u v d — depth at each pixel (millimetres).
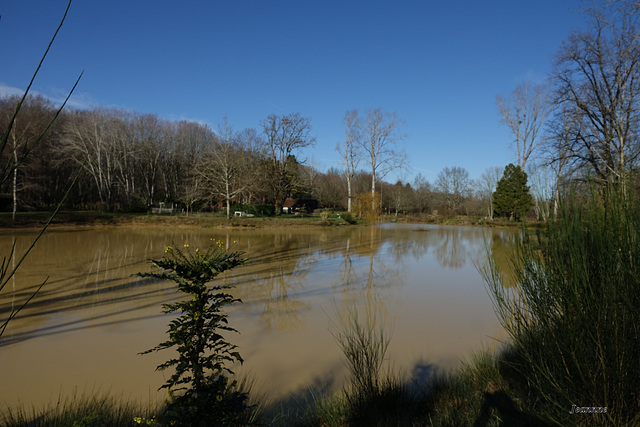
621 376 2643
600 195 3133
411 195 65250
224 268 3012
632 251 2684
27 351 5957
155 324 7203
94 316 7625
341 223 36750
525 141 35531
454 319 7707
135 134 43594
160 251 15781
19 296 8961
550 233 3203
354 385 4289
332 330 6941
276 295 9578
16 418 4031
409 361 5531
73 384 4902
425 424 3533
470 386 4293
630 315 2680
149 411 4078
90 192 41344
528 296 3393
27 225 24500
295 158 44406
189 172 39969
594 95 16484
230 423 2805
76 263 12992
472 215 57344
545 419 3117
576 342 2814
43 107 33344
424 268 14062
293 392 4637
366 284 11070
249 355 5797
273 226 31906
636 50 14055
